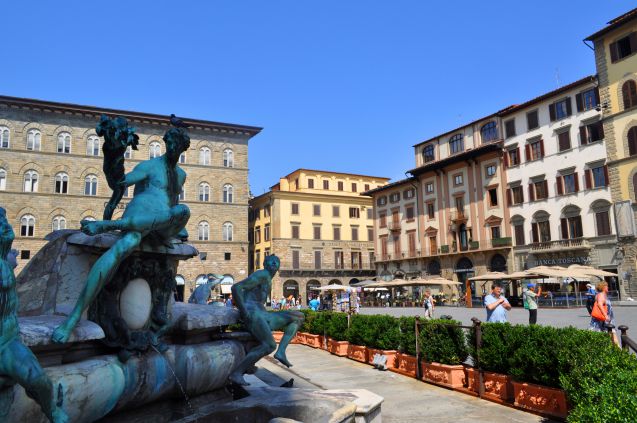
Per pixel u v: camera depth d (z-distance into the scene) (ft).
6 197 149.79
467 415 22.62
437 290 174.60
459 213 171.22
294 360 41.37
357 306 128.77
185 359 14.75
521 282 143.43
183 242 15.51
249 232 240.53
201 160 177.78
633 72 120.98
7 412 9.45
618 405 12.14
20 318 11.60
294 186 239.09
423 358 31.35
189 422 14.56
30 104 152.97
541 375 22.38
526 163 150.00
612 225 125.49
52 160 155.84
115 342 12.78
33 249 150.30
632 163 121.08
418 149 195.21
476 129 168.96
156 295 14.47
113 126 13.12
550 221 141.59
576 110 136.15
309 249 221.66
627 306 101.71
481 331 26.81
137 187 13.84
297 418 14.88
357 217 235.20
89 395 11.23
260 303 18.42
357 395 17.20
